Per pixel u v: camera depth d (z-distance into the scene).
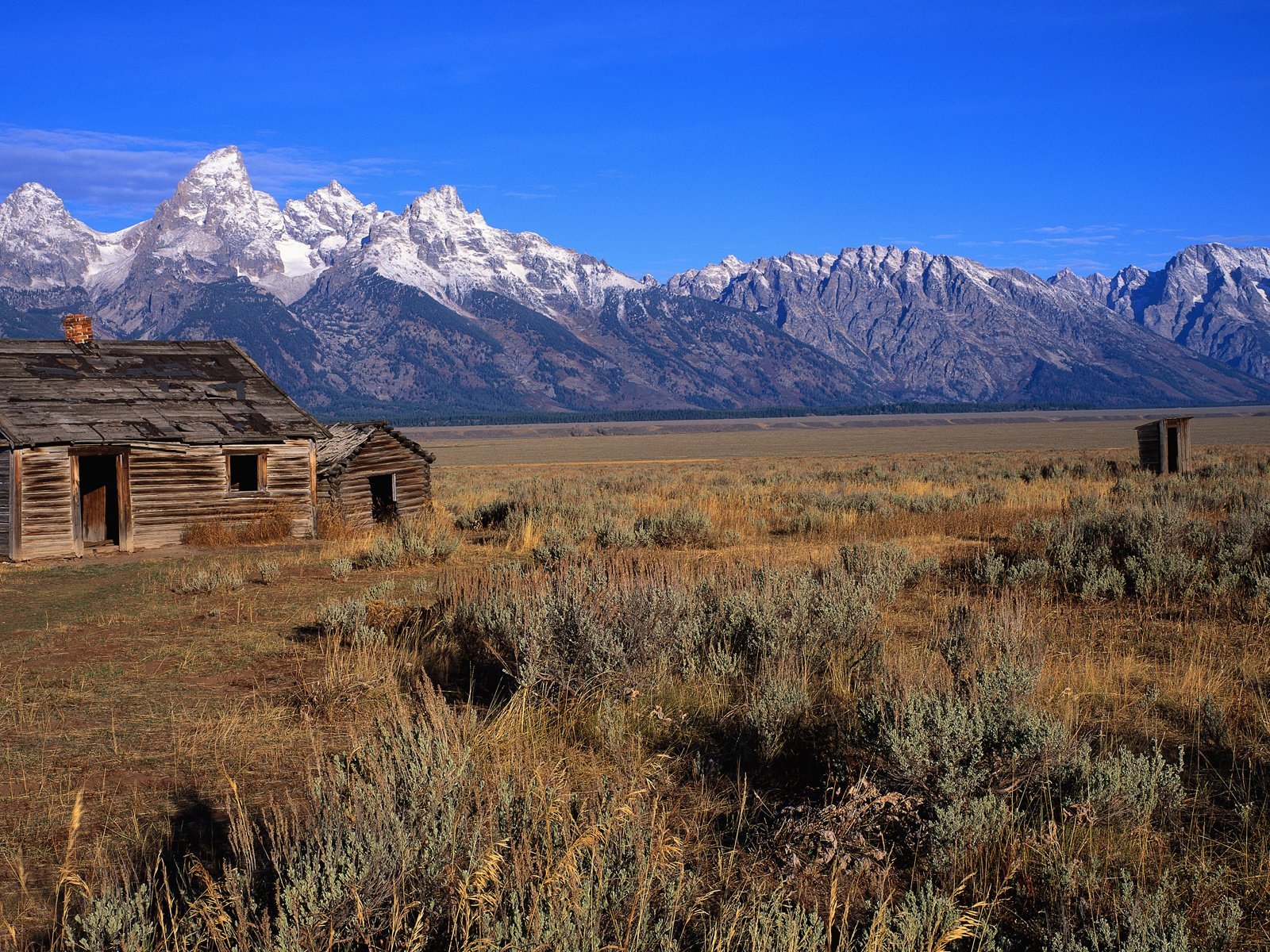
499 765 5.36
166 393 26.59
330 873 3.88
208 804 6.07
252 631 12.21
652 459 118.00
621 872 4.10
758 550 17.95
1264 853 4.72
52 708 8.62
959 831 4.85
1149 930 3.86
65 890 4.91
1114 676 7.92
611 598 8.97
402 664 9.52
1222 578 11.24
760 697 7.28
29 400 24.02
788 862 4.76
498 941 3.63
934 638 9.38
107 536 26.39
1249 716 6.80
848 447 132.62
